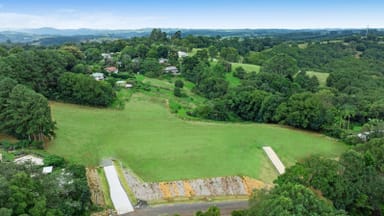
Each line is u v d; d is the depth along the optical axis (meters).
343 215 25.50
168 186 41.72
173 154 50.81
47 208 27.41
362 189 34.75
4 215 22.22
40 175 31.81
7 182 25.70
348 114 76.31
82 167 40.28
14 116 49.50
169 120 71.31
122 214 35.75
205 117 77.00
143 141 56.03
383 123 63.19
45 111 51.41
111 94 80.31
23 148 48.22
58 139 53.88
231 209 38.28
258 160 51.31
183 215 36.28
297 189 26.47
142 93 91.62
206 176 44.47
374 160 38.38
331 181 33.34
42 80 75.50
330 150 58.31
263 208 25.47
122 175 43.66
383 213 34.66
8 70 69.38
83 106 76.31
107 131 60.44
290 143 59.94
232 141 58.28
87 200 34.84
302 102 70.25
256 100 79.94
